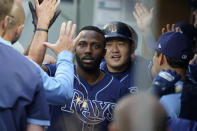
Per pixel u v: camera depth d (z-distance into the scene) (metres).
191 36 8.65
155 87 5.43
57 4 6.23
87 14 9.27
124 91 7.12
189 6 9.66
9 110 4.80
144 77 6.20
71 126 6.85
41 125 5.01
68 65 5.62
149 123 3.19
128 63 8.22
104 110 6.94
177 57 5.76
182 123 5.27
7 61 4.96
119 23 8.23
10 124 4.81
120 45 8.17
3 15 5.07
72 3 9.64
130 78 8.01
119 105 3.41
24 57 5.11
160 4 9.28
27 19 9.34
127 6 7.69
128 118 3.22
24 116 4.89
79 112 6.89
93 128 6.87
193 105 5.28
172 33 5.93
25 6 9.21
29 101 4.89
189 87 5.39
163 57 5.91
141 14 7.62
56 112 6.89
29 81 4.92
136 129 3.18
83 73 7.14
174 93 5.45
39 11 6.14
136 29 8.09
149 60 7.21
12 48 5.11
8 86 4.84
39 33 5.96
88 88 7.09
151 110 3.25
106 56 8.29
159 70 5.97
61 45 5.75
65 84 5.44
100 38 7.13
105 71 8.21
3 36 5.19
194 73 6.09
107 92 7.07
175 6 9.49
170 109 5.35
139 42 8.27
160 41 5.97
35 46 5.88
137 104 3.28
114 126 3.36
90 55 7.03
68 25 5.82
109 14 8.63
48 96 5.38
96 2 9.01
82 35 7.08
